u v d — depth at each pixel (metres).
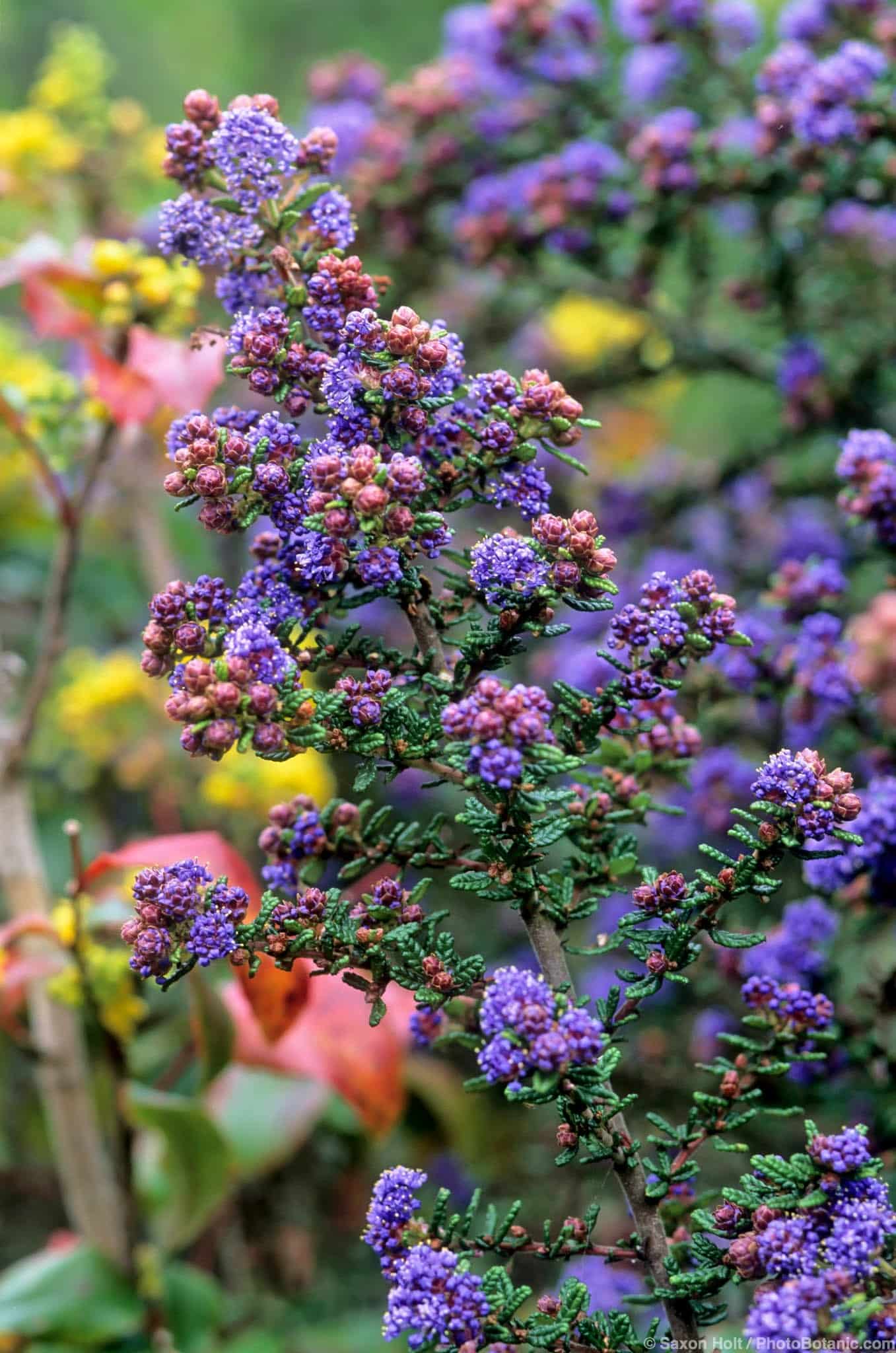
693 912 0.93
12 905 1.18
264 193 0.95
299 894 0.92
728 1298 1.10
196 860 0.92
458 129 1.46
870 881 1.04
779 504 1.39
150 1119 1.13
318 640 0.93
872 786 1.03
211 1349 1.18
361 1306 1.44
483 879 0.91
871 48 1.16
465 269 1.50
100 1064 1.21
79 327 1.08
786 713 1.09
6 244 1.16
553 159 1.35
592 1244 0.92
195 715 0.88
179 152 0.96
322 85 1.57
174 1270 1.20
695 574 0.92
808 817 0.91
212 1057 1.10
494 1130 1.37
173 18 2.84
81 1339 1.14
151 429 1.19
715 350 1.38
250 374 0.92
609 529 1.51
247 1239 1.47
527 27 1.42
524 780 0.89
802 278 1.32
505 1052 0.88
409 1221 0.91
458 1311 0.89
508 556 0.90
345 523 0.89
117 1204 1.19
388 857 0.94
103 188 1.50
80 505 1.14
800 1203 0.90
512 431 0.92
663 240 1.30
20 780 1.18
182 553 1.70
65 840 1.58
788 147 1.19
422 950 0.92
